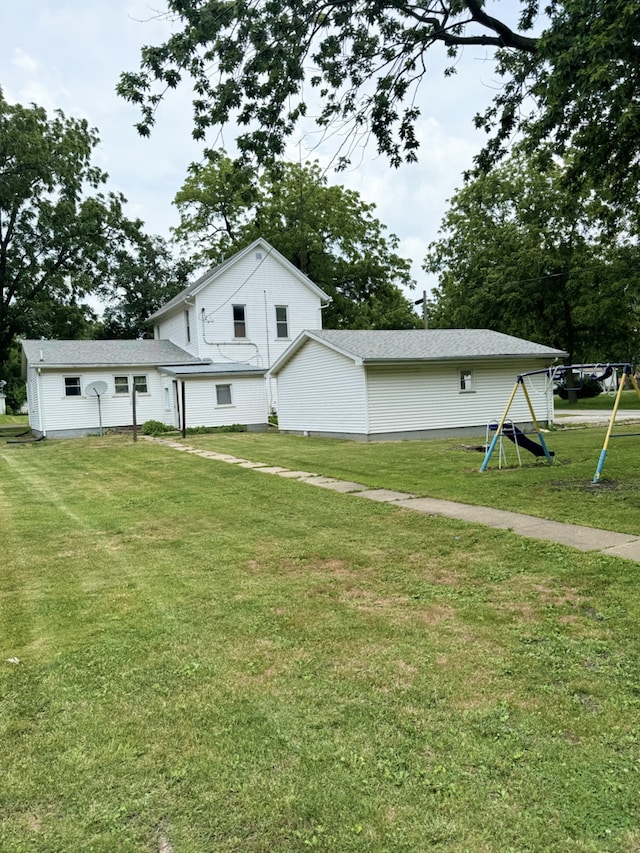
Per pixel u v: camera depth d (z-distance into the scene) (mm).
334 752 2484
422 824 2061
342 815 2113
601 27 6285
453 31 8672
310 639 3639
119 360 23359
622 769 2326
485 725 2650
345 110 9055
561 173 29891
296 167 32406
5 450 17797
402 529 6273
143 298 35844
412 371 16672
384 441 16000
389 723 2689
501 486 8344
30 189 28891
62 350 23828
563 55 6562
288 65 8250
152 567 5348
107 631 3871
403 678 3104
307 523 6777
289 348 19266
